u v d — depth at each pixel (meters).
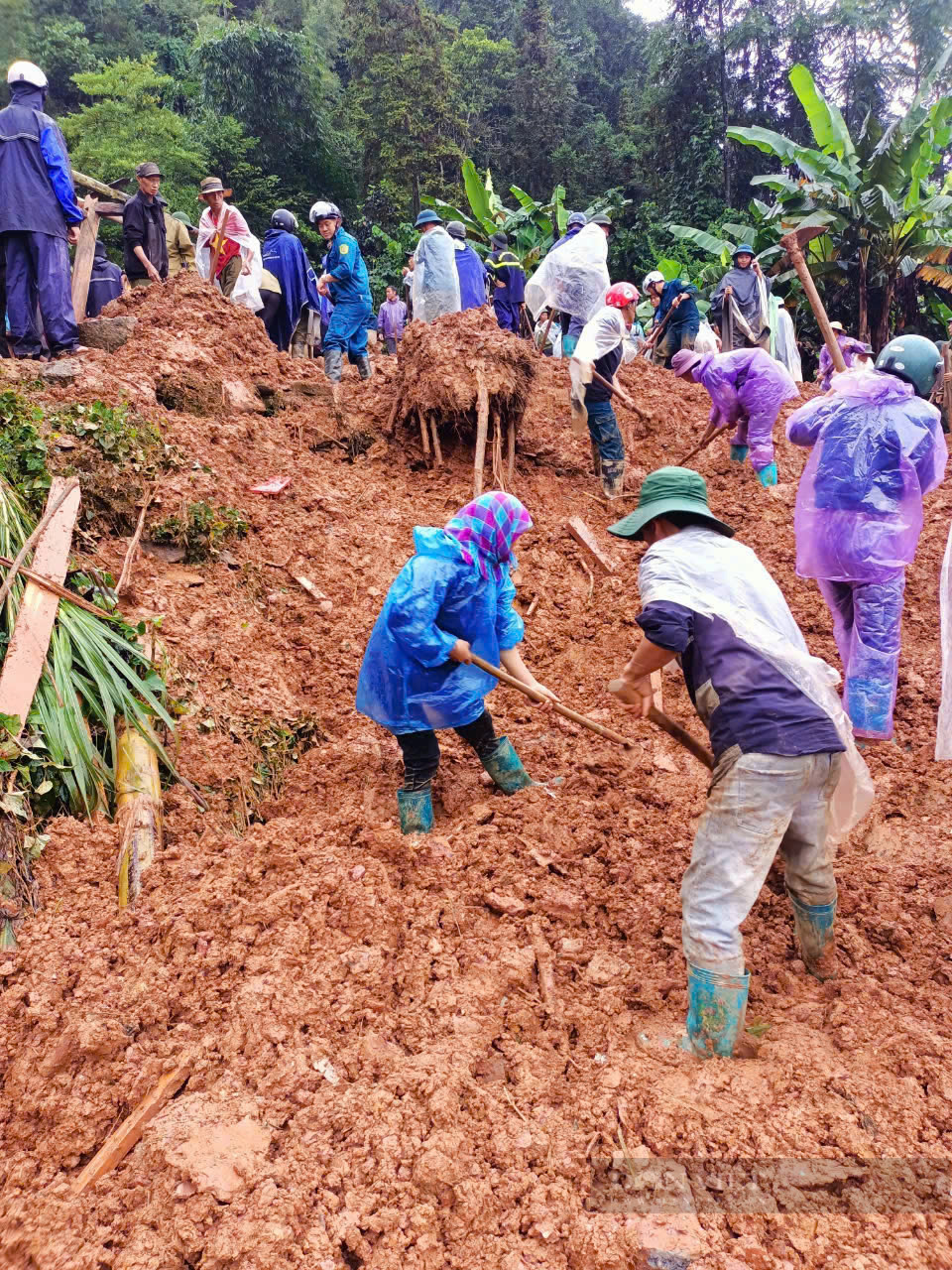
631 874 3.64
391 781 4.30
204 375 6.62
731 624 2.81
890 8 26.28
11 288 6.22
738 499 7.42
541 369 8.21
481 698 3.90
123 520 5.12
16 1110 2.56
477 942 3.26
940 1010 2.97
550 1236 2.23
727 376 7.09
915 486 4.35
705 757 3.10
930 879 3.65
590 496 7.18
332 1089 2.61
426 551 3.79
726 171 30.95
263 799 4.19
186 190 32.25
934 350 4.38
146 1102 2.56
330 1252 2.15
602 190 41.44
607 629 5.77
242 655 4.80
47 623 3.79
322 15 55.47
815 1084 2.61
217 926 3.20
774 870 3.60
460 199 38.19
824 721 2.77
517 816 3.99
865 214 17.25
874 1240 2.20
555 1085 2.71
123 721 3.91
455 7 57.88
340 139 39.88
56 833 3.42
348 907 3.30
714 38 32.25
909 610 6.17
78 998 2.82
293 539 5.76
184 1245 2.15
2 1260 2.14
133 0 48.53
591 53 52.22
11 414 4.94
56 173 6.13
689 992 2.90
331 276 8.30
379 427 7.21
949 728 3.57
